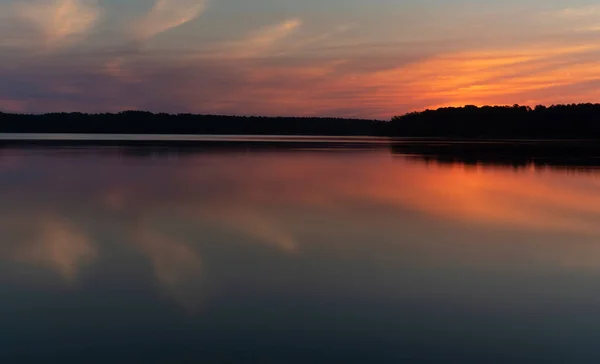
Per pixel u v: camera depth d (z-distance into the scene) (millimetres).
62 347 5934
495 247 10477
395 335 6297
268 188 19406
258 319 6719
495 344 6105
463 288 7988
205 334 6277
